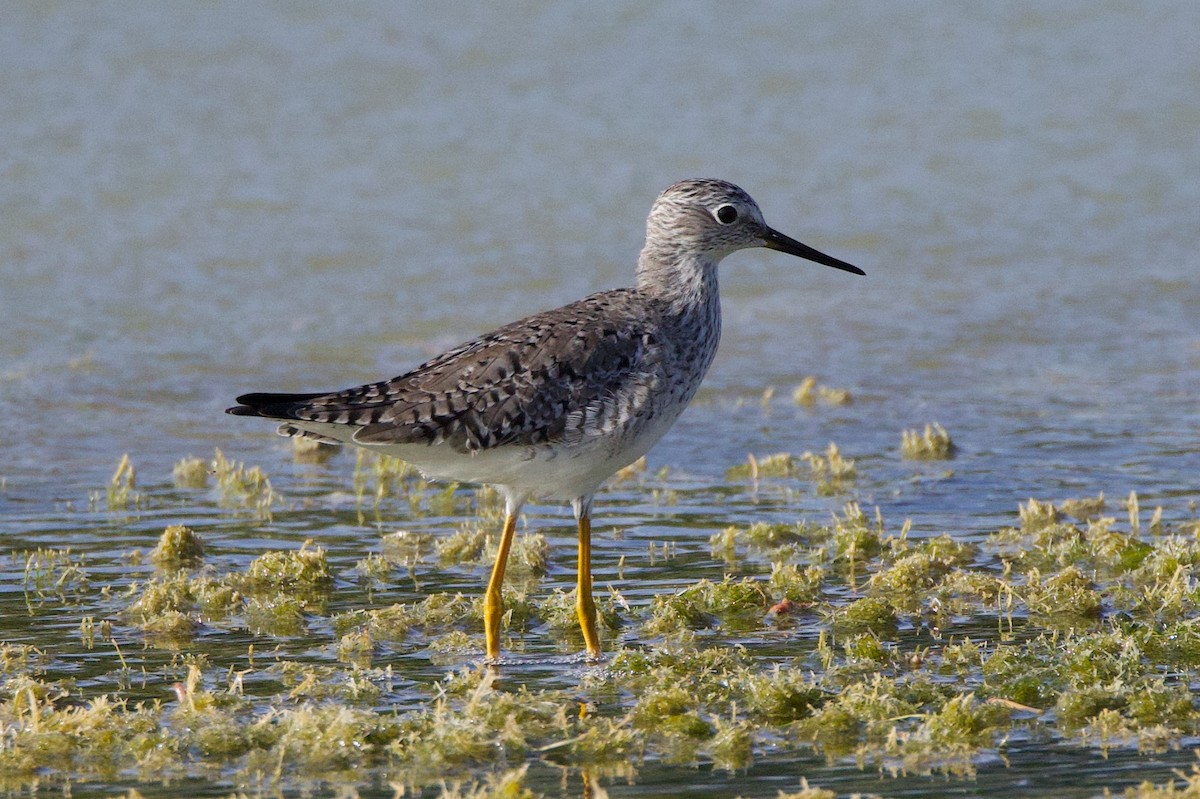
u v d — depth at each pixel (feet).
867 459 49.90
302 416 32.35
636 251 70.95
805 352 61.82
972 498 45.70
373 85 92.12
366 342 60.80
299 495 46.78
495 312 63.93
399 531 42.73
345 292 66.28
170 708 30.25
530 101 91.09
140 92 88.99
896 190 82.23
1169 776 26.61
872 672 31.89
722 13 107.24
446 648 34.04
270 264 69.31
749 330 64.54
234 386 56.59
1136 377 57.93
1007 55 103.65
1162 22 110.63
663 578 39.04
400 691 31.37
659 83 94.99
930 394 56.70
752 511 44.83
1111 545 39.45
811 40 103.81
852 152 86.53
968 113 93.50
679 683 30.94
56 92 88.17
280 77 92.53
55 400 54.65
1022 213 79.82
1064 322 65.10
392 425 32.58
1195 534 40.11
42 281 66.54
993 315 66.08
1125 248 75.05
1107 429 51.96
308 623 35.83
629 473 48.85
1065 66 101.86
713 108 91.56
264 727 28.71
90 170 78.84
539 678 32.32
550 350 33.27
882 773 27.09
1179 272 71.67
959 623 35.22
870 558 40.50
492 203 77.25
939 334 63.72
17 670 32.22
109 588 38.01
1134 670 31.17
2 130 82.74
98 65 92.07
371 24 101.60
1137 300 67.92
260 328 62.18
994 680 31.27
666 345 34.65
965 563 39.65
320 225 74.02
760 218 37.55
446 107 89.92
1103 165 86.53
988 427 52.75
